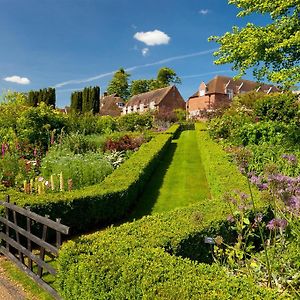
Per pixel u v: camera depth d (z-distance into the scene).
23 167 8.68
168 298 2.38
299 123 13.88
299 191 3.29
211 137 16.36
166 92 52.38
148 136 18.08
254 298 2.40
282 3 9.75
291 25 10.05
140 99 57.91
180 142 20.88
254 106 15.63
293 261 3.32
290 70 9.66
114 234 3.78
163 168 12.40
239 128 12.70
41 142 13.35
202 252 4.00
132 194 7.36
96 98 42.59
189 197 8.59
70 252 3.27
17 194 5.99
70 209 5.86
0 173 8.18
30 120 13.48
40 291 4.11
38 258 4.13
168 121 37.59
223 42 10.91
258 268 3.32
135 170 8.48
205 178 10.84
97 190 6.52
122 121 26.22
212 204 4.86
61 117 15.97
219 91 47.12
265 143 10.52
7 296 3.99
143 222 4.19
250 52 10.25
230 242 4.29
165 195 8.77
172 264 2.88
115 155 11.66
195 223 3.95
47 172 8.74
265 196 3.31
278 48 9.62
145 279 2.61
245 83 49.88
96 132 18.86
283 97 14.72
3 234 5.07
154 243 3.51
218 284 2.55
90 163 9.03
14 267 4.76
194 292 2.43
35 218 4.08
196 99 50.16
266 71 11.06
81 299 3.02
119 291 2.65
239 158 3.43
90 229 6.35
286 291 2.90
